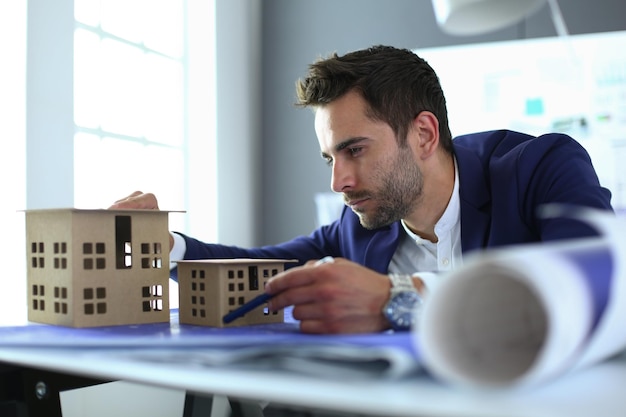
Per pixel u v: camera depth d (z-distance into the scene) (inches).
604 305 16.9
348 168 48.8
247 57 122.0
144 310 36.8
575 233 34.4
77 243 34.2
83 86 84.8
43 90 76.4
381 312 28.2
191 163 107.9
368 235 59.5
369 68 48.8
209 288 33.9
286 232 123.3
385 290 28.8
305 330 27.8
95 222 34.9
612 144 103.0
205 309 34.2
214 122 112.6
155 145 99.5
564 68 105.3
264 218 124.6
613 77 103.3
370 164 48.5
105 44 89.3
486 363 16.3
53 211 35.0
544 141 49.8
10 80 73.2
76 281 34.0
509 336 17.4
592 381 17.5
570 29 105.7
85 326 34.2
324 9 122.4
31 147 74.4
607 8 104.3
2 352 24.1
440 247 54.3
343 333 27.5
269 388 16.1
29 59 74.5
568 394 15.7
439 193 52.4
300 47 124.2
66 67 80.0
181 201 105.3
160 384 18.9
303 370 18.3
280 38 125.3
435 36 113.7
